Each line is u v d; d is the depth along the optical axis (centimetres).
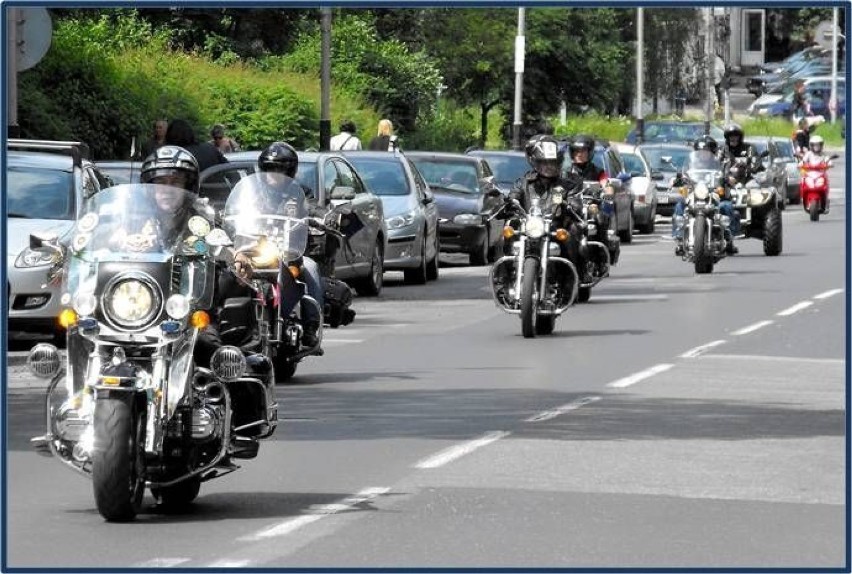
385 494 2803
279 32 13625
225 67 11669
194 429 2588
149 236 2592
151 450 2561
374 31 14288
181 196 2641
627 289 6906
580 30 15675
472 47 15100
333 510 2673
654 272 7794
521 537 2488
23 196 5119
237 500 2756
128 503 2533
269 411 2748
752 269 7944
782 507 2722
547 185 5266
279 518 2612
